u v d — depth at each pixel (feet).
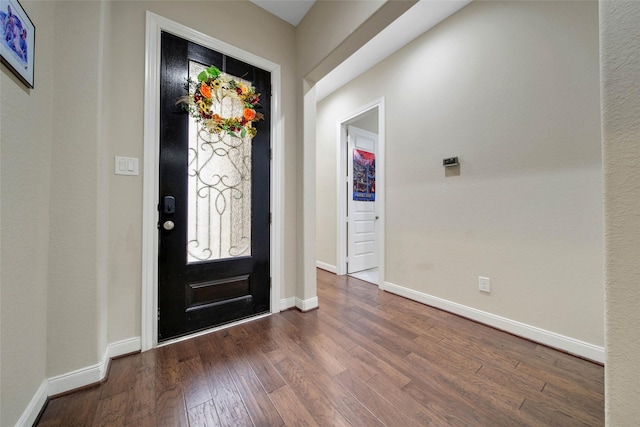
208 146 6.01
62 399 3.80
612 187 1.85
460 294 7.04
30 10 3.27
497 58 6.29
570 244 5.22
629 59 1.78
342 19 5.86
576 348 5.08
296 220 7.64
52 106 3.84
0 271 2.78
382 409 3.67
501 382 4.26
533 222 5.71
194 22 5.80
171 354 5.04
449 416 3.55
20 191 3.13
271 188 7.13
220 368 4.61
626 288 1.78
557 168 5.37
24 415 3.19
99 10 4.23
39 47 3.51
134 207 5.04
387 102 9.25
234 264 6.40
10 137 2.92
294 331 6.06
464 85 6.97
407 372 4.52
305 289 7.32
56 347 3.87
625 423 1.78
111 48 4.82
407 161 8.54
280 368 4.62
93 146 4.15
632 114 1.76
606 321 1.88
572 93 5.17
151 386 4.12
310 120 7.50
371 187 13.14
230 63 6.39
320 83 11.14
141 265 5.12
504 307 6.15
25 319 3.24
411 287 8.40
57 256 3.88
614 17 1.86
